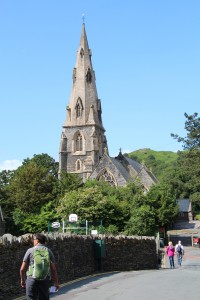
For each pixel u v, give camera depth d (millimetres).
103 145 113562
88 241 25781
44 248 10789
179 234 81250
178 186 119625
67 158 108500
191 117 61312
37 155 113250
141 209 54125
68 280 21938
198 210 118625
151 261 34375
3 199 81375
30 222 53688
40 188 80875
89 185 69625
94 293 16781
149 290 17375
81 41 114188
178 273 26344
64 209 52500
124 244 30422
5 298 15750
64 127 109812
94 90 113062
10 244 16453
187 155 61812
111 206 52688
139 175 91000
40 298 10531
